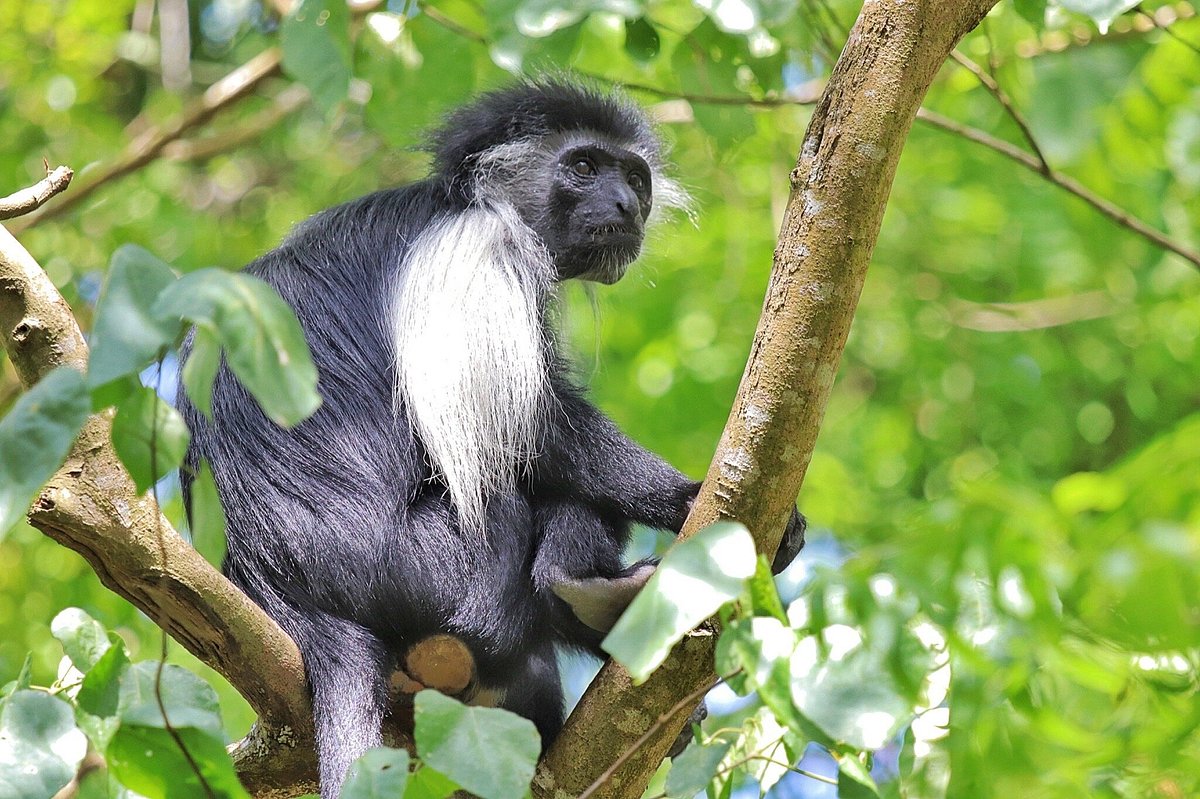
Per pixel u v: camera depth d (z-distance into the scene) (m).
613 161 9.97
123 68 17.11
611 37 11.99
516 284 8.38
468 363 7.83
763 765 5.77
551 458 7.79
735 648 4.84
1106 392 16.06
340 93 7.79
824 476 13.93
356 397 7.81
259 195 16.55
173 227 14.40
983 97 13.93
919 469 15.62
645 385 14.60
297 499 7.47
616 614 7.38
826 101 6.02
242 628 6.27
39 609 12.49
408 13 9.19
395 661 7.33
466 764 4.63
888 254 15.44
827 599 5.29
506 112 9.82
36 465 4.03
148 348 4.02
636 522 7.72
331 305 8.07
